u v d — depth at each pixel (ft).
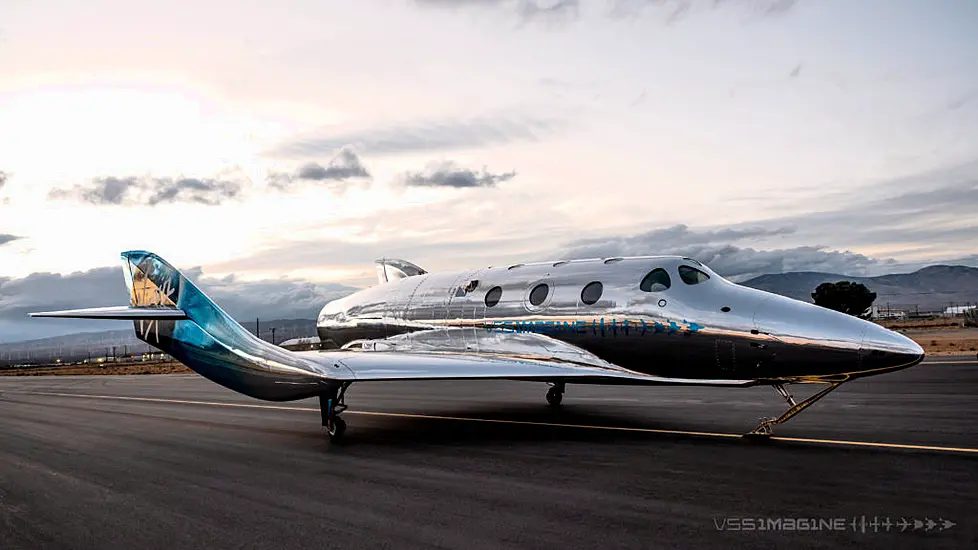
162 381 110.93
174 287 42.91
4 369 328.08
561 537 18.63
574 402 53.67
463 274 48.42
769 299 34.68
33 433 44.62
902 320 351.67
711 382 35.40
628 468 27.22
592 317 39.14
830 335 31.63
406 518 21.08
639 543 17.92
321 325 57.98
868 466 26.13
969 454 27.94
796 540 17.83
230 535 19.94
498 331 43.42
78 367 268.21
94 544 19.61
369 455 32.65
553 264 43.93
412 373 35.78
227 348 40.01
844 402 47.93
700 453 29.78
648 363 37.45
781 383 34.22
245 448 35.96
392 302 50.98
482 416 45.93
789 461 27.48
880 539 17.75
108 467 31.55
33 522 22.16
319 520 21.22
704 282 37.01
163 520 21.85
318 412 52.39
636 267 39.45
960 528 18.48
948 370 74.54
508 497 23.27
